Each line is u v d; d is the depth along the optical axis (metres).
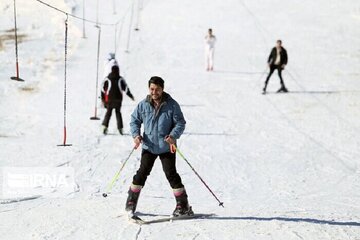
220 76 39.19
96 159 20.44
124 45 45.12
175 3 60.72
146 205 14.29
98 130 25.12
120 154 21.47
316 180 20.20
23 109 27.94
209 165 21.36
